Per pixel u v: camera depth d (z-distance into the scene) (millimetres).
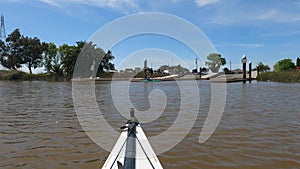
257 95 21969
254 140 7719
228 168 5641
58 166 5746
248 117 11445
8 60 63812
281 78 47000
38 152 6648
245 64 44844
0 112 12906
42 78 56906
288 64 77750
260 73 52812
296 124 9859
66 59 54562
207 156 6383
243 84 39219
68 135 8352
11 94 23828
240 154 6512
